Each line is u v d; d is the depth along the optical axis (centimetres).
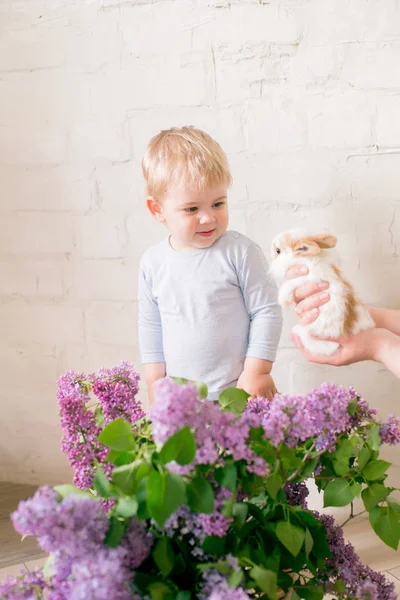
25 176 164
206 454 73
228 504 76
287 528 82
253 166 148
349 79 140
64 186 161
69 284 165
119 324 163
